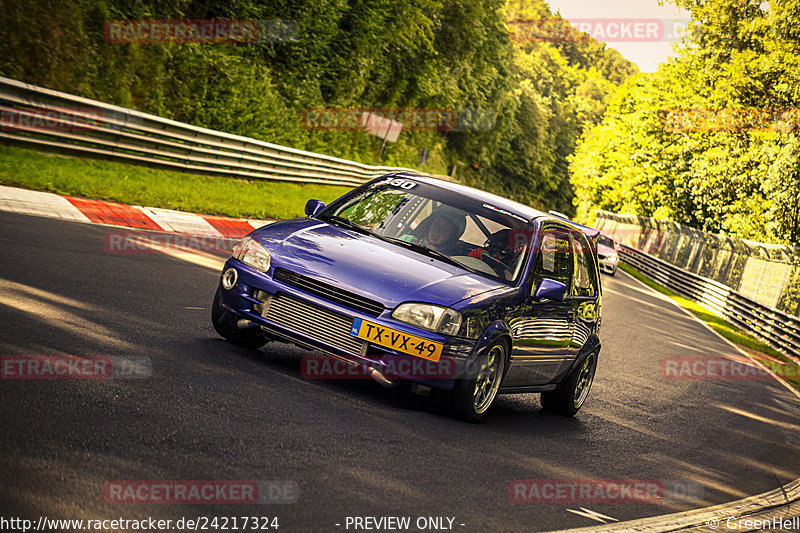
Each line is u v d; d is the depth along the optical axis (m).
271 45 68.44
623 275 71.25
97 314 13.38
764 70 81.69
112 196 28.28
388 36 94.00
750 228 78.62
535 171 166.38
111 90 42.56
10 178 25.73
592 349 15.88
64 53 38.56
